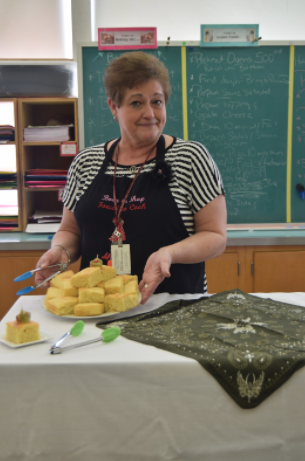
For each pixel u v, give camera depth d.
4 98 2.79
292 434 0.82
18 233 2.80
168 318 1.06
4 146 3.08
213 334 0.94
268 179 2.90
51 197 3.12
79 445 0.84
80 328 0.96
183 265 1.38
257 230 2.76
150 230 1.35
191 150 1.38
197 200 1.36
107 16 3.08
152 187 1.36
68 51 3.09
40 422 0.83
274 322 1.01
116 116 1.45
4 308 2.57
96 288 1.10
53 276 1.23
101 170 1.44
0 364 0.82
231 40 2.80
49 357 0.85
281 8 3.10
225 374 0.81
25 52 3.08
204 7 3.09
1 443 0.84
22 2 3.03
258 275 2.57
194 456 0.83
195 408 0.82
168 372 0.82
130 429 0.83
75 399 0.83
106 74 1.36
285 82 2.84
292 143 2.88
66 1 3.04
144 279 1.13
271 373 0.81
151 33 2.77
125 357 0.84
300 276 2.58
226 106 2.85
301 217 2.92
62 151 2.77
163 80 1.33
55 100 2.79
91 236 1.42
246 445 0.83
